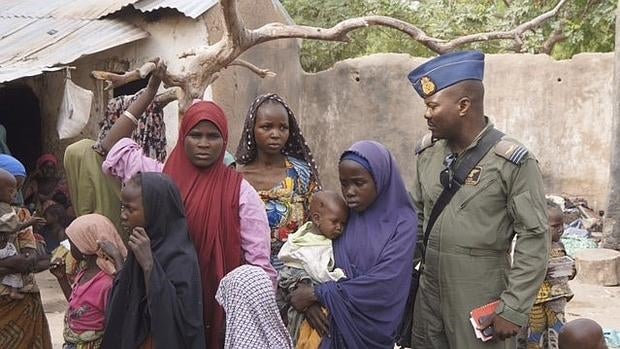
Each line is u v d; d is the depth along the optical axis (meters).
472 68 4.09
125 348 3.80
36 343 5.27
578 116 14.41
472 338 4.11
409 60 15.55
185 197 4.05
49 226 11.01
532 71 14.67
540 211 3.98
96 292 4.48
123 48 12.72
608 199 11.88
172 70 12.42
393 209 4.14
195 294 3.80
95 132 12.82
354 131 15.97
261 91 14.67
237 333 3.75
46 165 12.04
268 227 4.17
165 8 12.23
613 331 7.73
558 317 5.71
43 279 10.02
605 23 16.50
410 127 15.56
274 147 4.53
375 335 4.01
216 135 4.07
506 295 4.00
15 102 13.53
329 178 16.16
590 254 10.73
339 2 18.39
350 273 4.08
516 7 17.05
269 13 14.63
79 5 13.12
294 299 4.04
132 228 3.85
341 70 16.02
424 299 4.34
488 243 4.09
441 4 18.73
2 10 13.36
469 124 4.12
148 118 5.56
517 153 4.00
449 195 4.18
